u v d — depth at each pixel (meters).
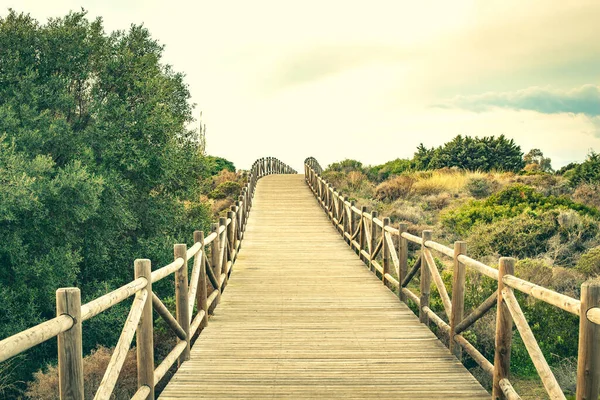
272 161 40.31
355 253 12.88
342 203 15.90
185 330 5.57
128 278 16.23
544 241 13.15
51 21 16.36
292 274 10.47
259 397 4.57
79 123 16.59
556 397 3.18
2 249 11.88
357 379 4.99
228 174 37.91
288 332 6.62
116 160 15.30
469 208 18.03
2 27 15.32
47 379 8.54
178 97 20.22
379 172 32.56
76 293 2.87
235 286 9.41
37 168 12.25
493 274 4.44
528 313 8.34
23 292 12.02
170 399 4.54
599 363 2.92
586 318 2.92
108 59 16.66
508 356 4.28
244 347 6.01
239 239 13.53
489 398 4.55
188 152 18.62
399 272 8.23
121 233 16.64
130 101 16.73
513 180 23.75
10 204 11.44
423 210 20.44
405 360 5.54
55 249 13.09
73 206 12.87
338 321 7.14
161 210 17.36
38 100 14.80
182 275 5.57
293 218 18.64
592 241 12.97
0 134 13.20
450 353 5.72
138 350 4.23
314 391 4.71
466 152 34.19
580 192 20.06
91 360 8.53
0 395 9.87
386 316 7.39
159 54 18.64
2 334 11.45
